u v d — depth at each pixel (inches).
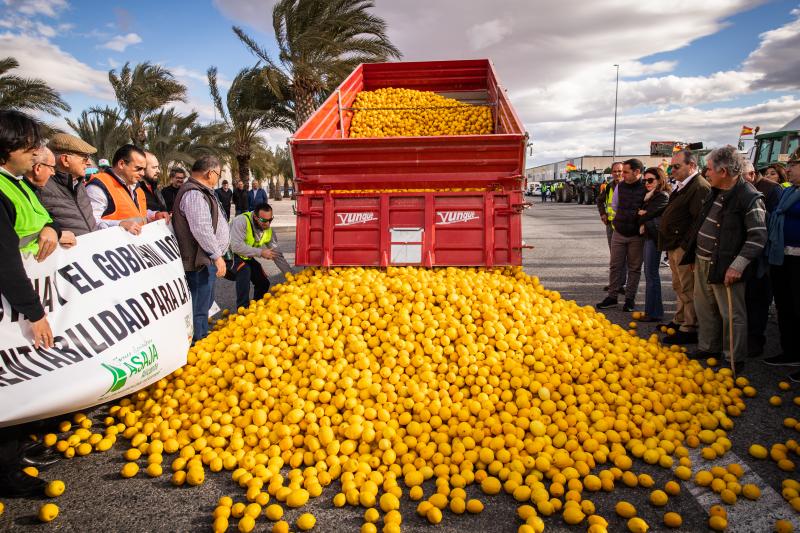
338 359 154.3
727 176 181.3
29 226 121.5
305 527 107.3
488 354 155.0
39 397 121.1
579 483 118.6
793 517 109.7
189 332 172.7
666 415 145.8
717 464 130.9
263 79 781.9
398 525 107.2
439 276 194.7
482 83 368.2
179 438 139.2
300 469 130.3
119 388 137.1
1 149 113.7
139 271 152.1
